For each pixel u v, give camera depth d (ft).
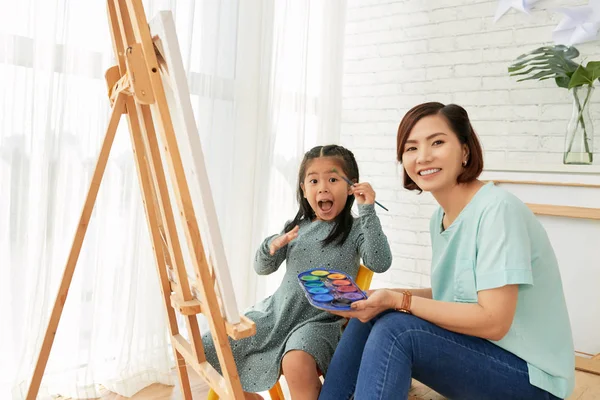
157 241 4.08
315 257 4.68
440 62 8.66
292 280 4.66
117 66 4.09
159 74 3.11
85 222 4.03
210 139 6.64
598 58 7.27
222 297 3.04
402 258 9.05
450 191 3.69
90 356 5.52
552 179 6.53
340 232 4.71
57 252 5.23
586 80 6.60
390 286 9.16
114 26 3.87
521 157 7.93
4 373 4.94
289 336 4.34
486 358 3.20
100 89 5.45
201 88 6.52
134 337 5.96
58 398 5.34
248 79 7.16
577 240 6.26
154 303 6.01
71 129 5.26
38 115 4.99
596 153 7.25
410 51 8.98
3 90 4.75
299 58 8.27
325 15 8.93
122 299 5.82
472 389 3.22
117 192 5.71
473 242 3.39
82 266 5.43
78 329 5.46
